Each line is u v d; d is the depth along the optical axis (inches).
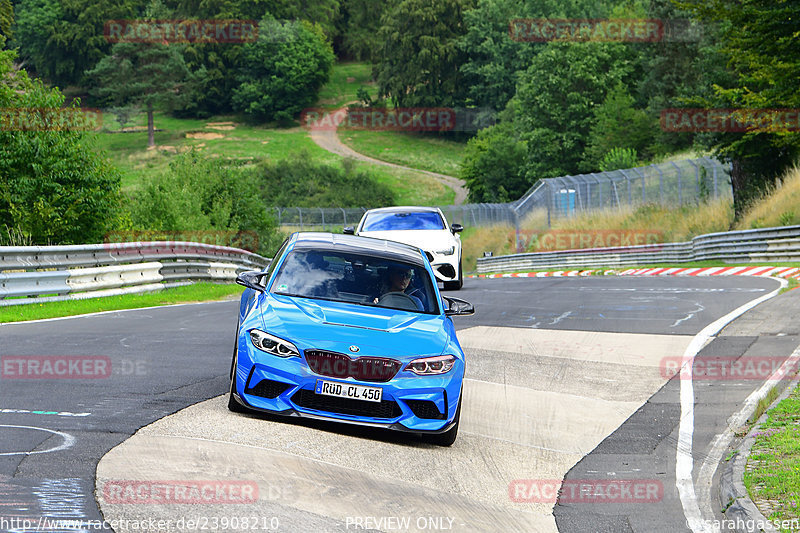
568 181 5526.6
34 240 2910.9
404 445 725.9
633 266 3991.1
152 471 561.6
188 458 598.9
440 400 723.4
